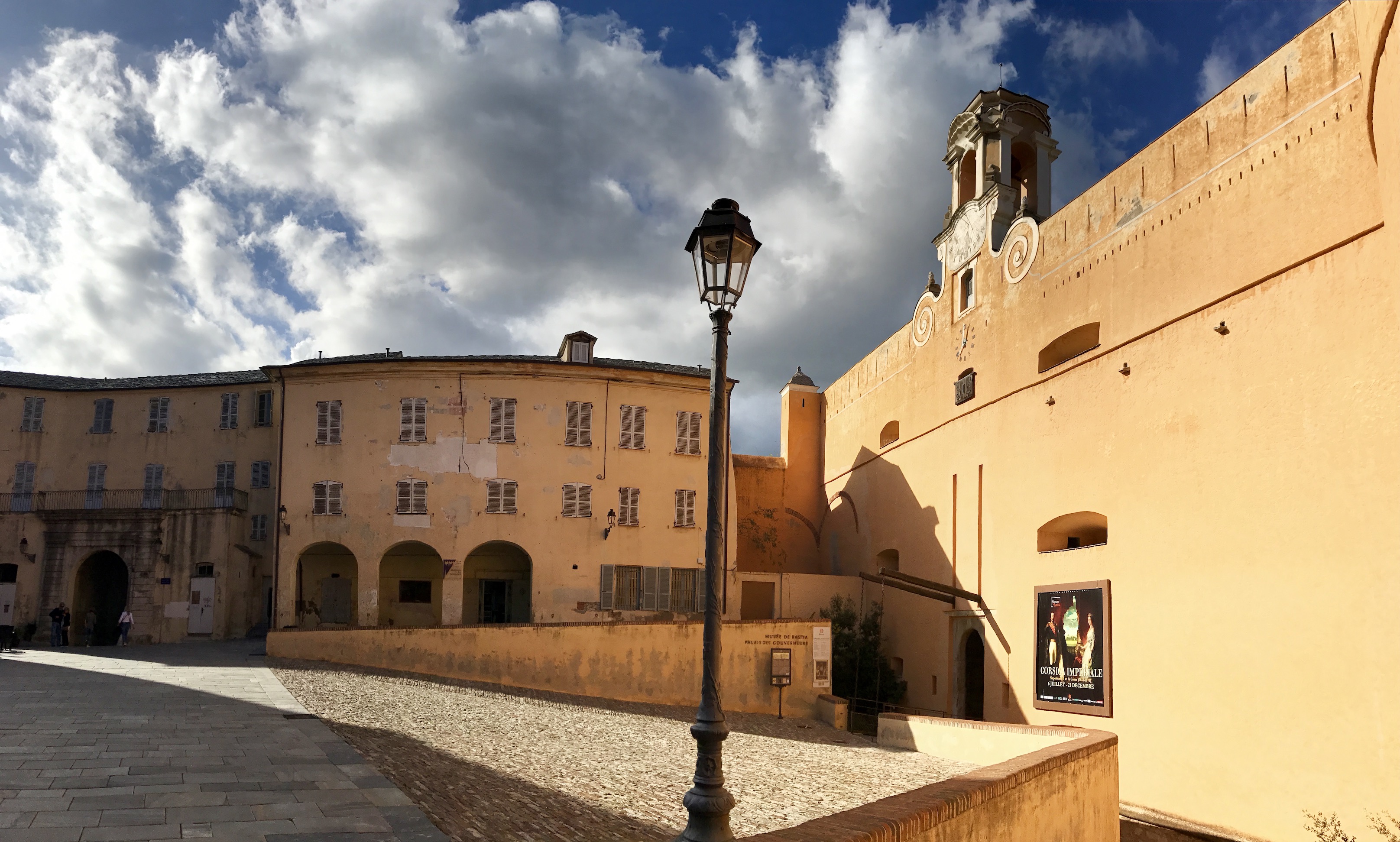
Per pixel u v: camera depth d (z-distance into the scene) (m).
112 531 37.59
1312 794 18.56
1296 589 19.42
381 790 11.39
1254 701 20.16
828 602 38.75
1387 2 10.25
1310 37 20.42
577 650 28.03
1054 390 28.39
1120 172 26.14
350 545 35.09
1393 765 17.02
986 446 32.00
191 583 37.09
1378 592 17.66
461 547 35.19
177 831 9.18
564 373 36.53
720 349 7.97
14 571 38.25
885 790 16.89
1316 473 19.25
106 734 14.30
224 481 40.59
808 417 49.72
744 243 8.09
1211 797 20.98
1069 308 27.95
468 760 15.20
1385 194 11.98
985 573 31.33
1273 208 20.95
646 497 36.59
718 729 7.14
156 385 41.78
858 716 34.06
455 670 26.83
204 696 19.38
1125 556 24.61
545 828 11.05
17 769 11.56
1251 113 21.84
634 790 14.61
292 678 23.45
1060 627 26.81
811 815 14.09
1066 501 27.30
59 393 42.03
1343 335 18.95
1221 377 21.98
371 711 19.50
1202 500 22.19
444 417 35.88
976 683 32.94
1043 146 34.44
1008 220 32.72
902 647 36.84
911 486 37.81
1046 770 10.12
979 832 7.92
